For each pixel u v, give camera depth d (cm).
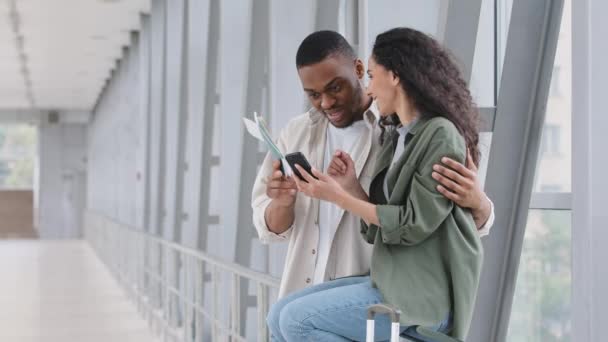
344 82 303
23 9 1490
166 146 1281
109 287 1689
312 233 317
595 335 330
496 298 466
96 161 2944
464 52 443
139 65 1600
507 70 439
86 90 2609
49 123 3209
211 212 1044
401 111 262
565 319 482
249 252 830
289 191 302
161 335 1034
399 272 251
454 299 247
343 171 290
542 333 505
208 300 1020
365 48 510
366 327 253
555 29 429
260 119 293
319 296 258
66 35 1736
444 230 249
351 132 316
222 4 862
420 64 255
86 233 3198
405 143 261
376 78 263
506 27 491
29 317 1242
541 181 500
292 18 696
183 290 1001
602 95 322
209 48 1005
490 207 259
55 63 2088
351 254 309
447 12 442
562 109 482
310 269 317
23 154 3853
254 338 840
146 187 1589
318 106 313
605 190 324
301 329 257
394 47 259
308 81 305
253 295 842
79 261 2342
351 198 262
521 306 525
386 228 248
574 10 329
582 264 333
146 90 1576
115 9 1516
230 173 857
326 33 304
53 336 1062
